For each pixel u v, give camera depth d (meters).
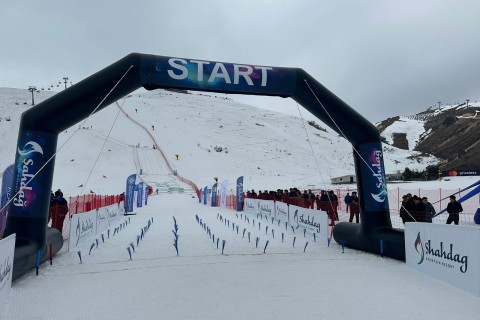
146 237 10.47
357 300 4.57
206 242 9.46
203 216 17.91
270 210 15.67
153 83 7.52
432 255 5.79
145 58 7.45
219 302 4.52
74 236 8.87
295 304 4.42
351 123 8.15
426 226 5.97
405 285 5.29
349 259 7.24
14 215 6.56
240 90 7.88
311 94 8.14
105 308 4.33
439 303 4.45
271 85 7.99
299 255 7.67
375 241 7.64
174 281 5.58
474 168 79.06
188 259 7.29
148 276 5.93
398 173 51.28
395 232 7.34
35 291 5.06
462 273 5.03
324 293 4.88
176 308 4.31
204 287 5.22
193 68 7.62
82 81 7.13
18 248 5.94
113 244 9.34
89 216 10.32
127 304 4.47
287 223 13.18
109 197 20.45
